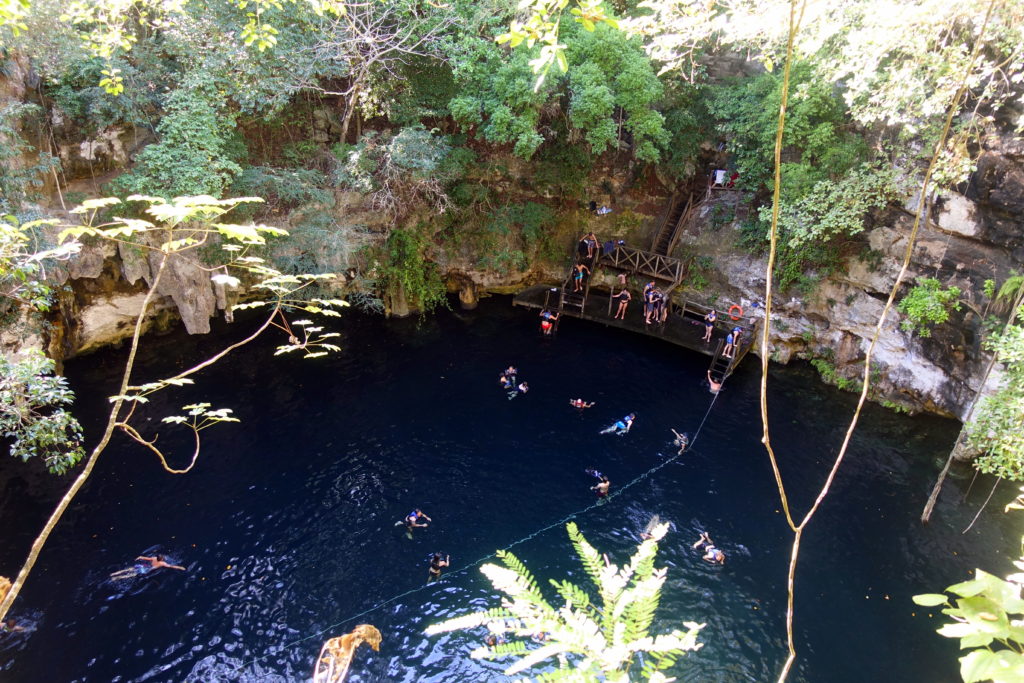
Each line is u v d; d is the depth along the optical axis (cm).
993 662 388
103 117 1916
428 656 1390
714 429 2145
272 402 2156
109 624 1416
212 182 1905
